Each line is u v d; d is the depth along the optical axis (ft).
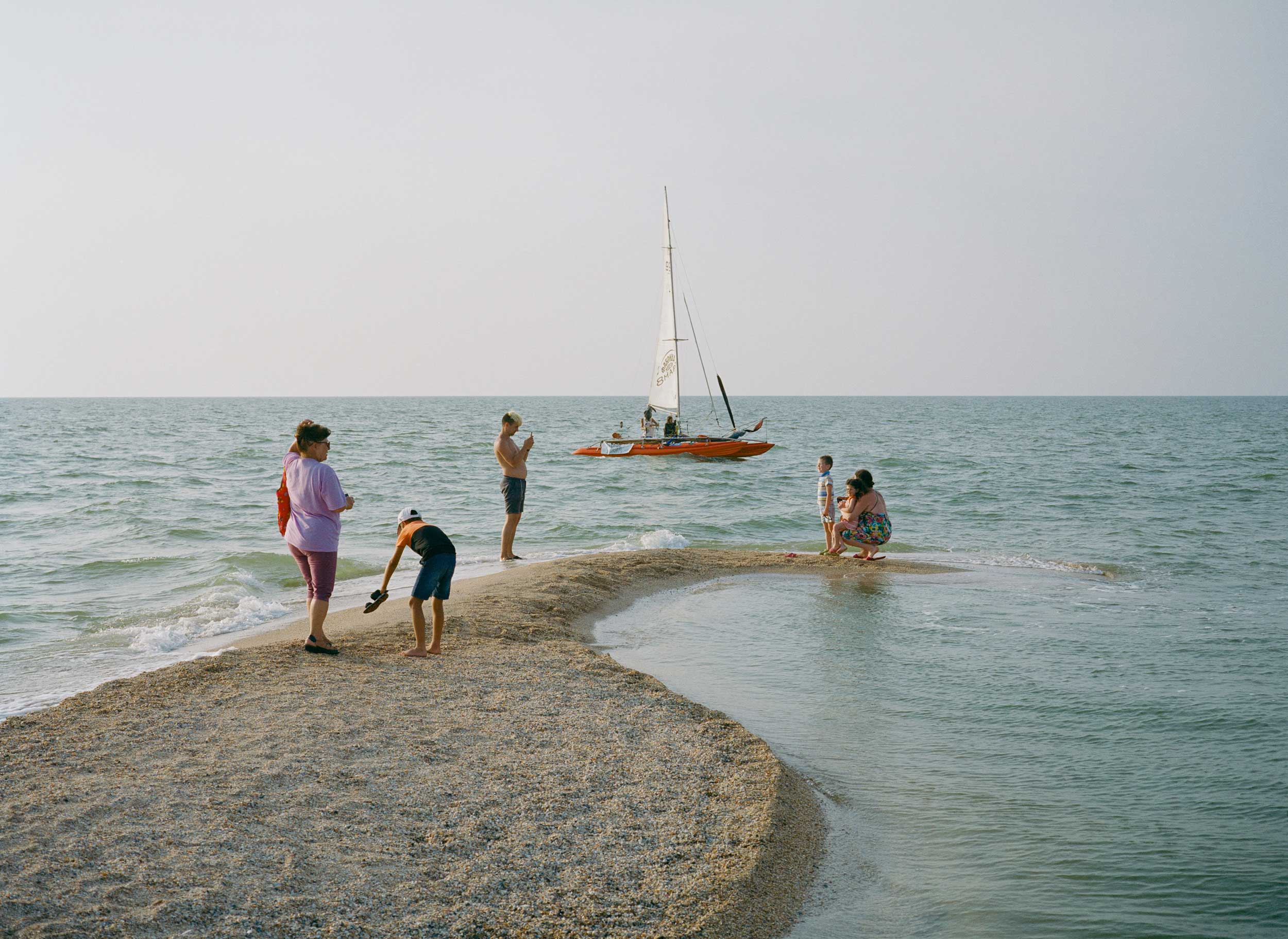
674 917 12.93
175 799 14.99
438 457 126.93
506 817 15.43
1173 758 19.67
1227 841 15.88
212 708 19.95
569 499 77.92
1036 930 13.16
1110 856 15.34
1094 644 29.35
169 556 46.11
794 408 573.33
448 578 25.48
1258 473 100.22
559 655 26.12
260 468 108.68
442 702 21.22
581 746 19.01
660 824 15.71
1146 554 48.98
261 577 41.22
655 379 139.85
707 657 27.84
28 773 15.93
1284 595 37.58
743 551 48.39
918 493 80.28
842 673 26.08
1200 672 26.16
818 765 19.25
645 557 43.80
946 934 13.07
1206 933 13.08
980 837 16.05
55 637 30.07
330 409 539.70
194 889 12.26
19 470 104.63
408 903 12.55
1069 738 20.93
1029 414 420.36
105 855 12.98
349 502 25.09
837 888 14.26
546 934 12.19
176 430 229.04
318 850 13.69
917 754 19.94
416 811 15.37
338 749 17.72
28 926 11.01
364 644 26.35
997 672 26.13
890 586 39.29
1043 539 54.70
